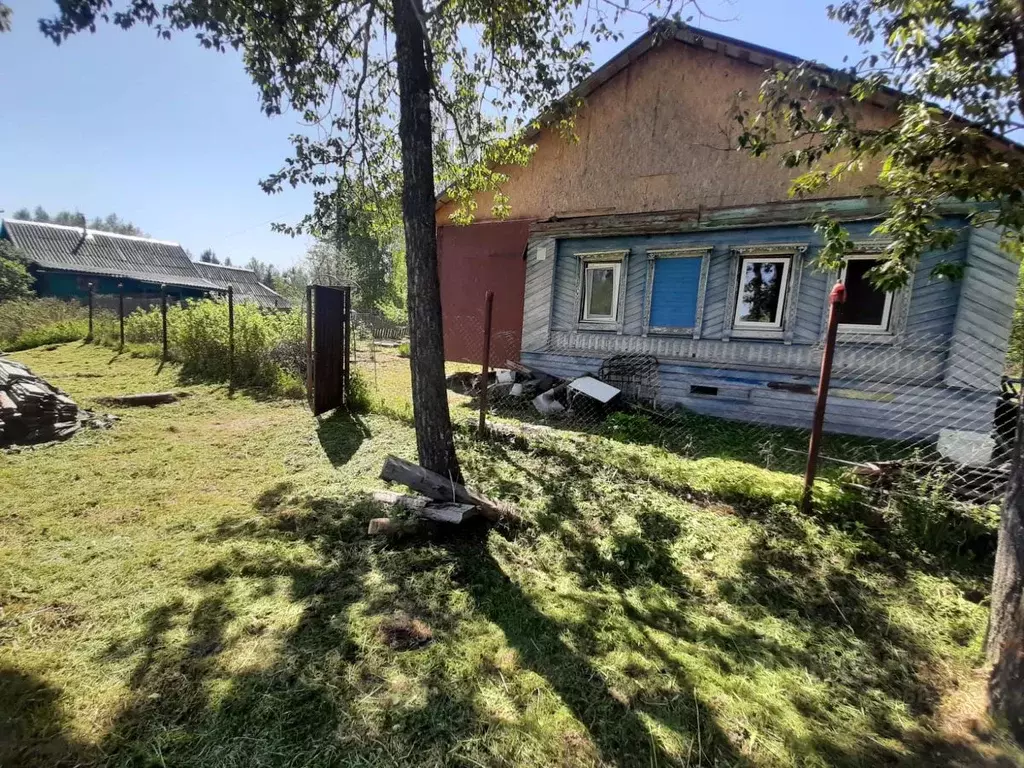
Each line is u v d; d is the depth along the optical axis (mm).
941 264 2611
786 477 3828
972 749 1659
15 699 1751
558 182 8375
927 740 1714
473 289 9578
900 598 2596
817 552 3012
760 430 6270
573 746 1646
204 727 1671
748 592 2650
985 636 2197
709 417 7004
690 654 2150
